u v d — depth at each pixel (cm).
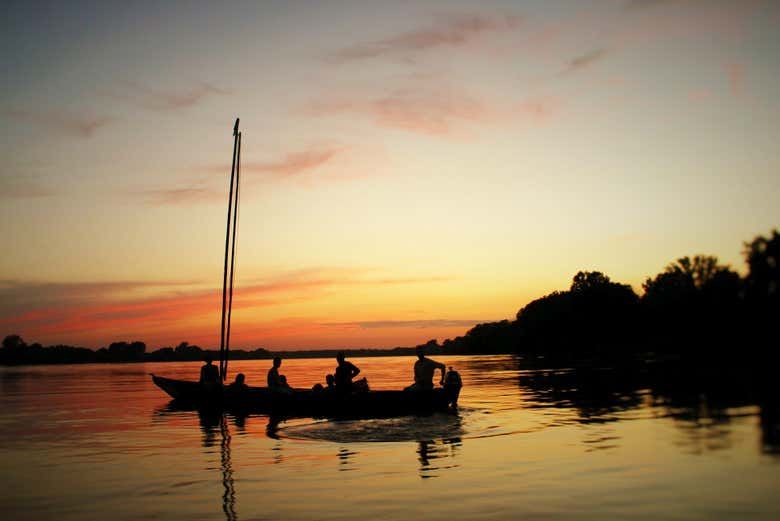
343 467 1037
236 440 1399
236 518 744
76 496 877
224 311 2784
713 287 7725
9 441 1445
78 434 1555
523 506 762
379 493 845
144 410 2189
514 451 1146
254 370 6581
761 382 2705
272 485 912
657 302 8625
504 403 2102
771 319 7156
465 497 812
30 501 853
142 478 991
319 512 757
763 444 1138
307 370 6312
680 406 1812
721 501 760
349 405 1911
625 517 705
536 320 12162
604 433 1337
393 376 4331
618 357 7281
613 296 10812
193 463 1115
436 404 1925
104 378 5300
